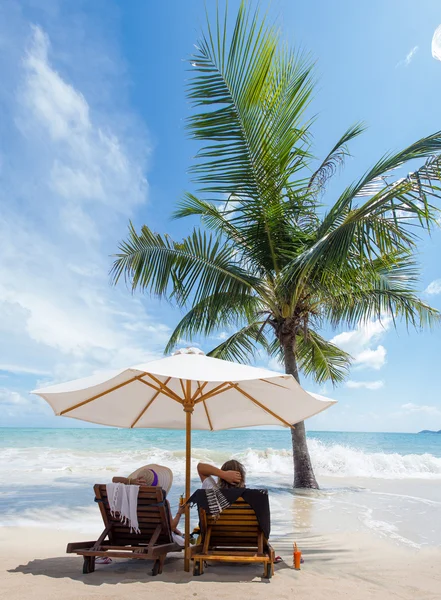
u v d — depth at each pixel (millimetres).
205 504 4105
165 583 3787
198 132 9578
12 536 5910
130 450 24516
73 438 41062
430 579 4211
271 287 11516
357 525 7094
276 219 10266
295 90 9312
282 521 7375
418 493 11086
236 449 35312
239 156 9633
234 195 10148
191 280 11492
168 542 4258
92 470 14891
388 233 8398
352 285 10242
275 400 4855
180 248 11484
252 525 4277
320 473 16125
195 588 3666
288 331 11766
